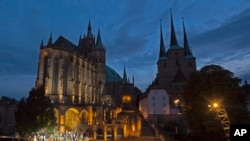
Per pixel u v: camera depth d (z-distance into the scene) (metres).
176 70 147.50
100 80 160.00
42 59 117.50
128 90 163.62
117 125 88.19
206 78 47.94
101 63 164.00
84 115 111.88
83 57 137.50
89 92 140.88
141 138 79.25
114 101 158.00
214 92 44.84
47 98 77.56
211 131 43.09
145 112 123.56
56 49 117.88
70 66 122.38
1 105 98.06
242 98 46.53
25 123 71.00
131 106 130.38
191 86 50.47
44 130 72.69
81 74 133.38
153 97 120.25
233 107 42.41
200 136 47.12
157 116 117.06
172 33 159.50
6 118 97.06
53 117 76.88
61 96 113.06
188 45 157.25
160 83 147.00
